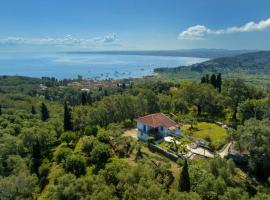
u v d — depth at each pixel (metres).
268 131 68.12
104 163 67.88
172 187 56.56
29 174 76.69
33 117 171.38
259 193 55.22
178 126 87.19
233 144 74.88
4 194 65.44
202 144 79.56
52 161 82.12
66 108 101.69
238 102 109.25
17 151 94.62
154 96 111.88
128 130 96.25
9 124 135.38
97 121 101.88
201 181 55.28
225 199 50.84
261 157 66.50
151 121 85.94
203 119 105.50
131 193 51.81
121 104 104.75
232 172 62.09
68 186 57.03
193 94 112.00
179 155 69.56
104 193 52.91
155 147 75.56
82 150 75.69
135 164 65.25
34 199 66.62
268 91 130.25
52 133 100.56
